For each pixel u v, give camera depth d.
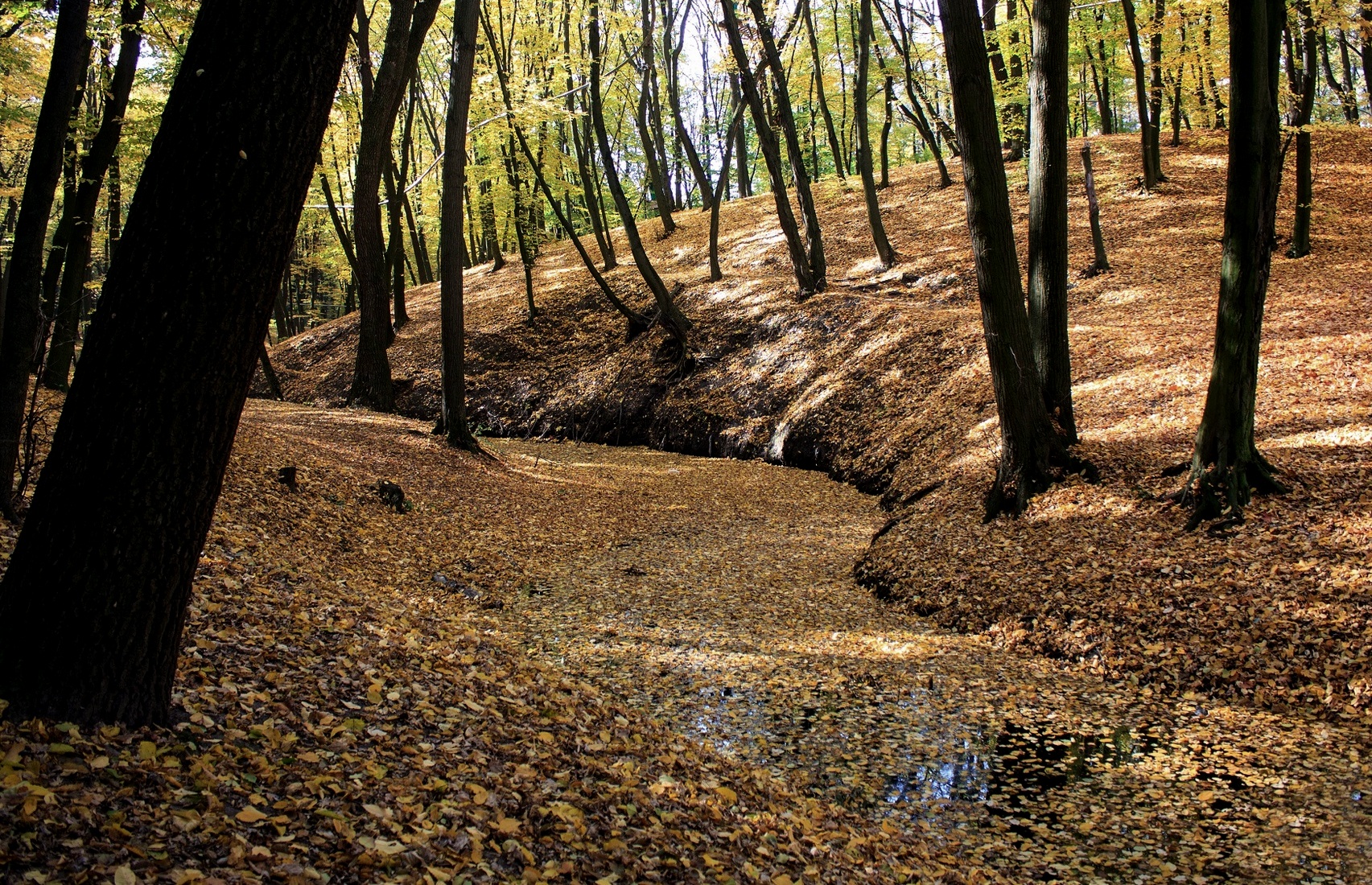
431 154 42.38
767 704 7.83
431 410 27.39
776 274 27.86
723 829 4.73
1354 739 6.72
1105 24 28.06
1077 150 29.73
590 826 4.34
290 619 6.13
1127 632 8.66
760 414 22.27
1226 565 8.99
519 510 15.28
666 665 8.76
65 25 6.83
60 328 12.69
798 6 26.44
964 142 11.48
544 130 29.69
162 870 3.15
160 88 17.16
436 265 51.59
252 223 3.69
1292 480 9.87
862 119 25.12
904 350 20.44
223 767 3.94
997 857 5.48
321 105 3.80
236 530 9.59
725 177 28.33
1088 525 10.64
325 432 17.39
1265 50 9.05
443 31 32.34
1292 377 12.74
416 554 11.94
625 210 25.25
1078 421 13.63
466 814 4.13
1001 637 9.35
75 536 3.71
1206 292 18.17
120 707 3.87
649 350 26.34
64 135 7.03
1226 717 7.29
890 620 10.27
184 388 3.71
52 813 3.23
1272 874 5.19
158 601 3.91
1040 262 12.11
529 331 29.88
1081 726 7.34
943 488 13.71
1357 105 18.78
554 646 9.24
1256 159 9.25
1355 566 8.31
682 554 13.52
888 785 6.40
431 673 5.90
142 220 3.67
